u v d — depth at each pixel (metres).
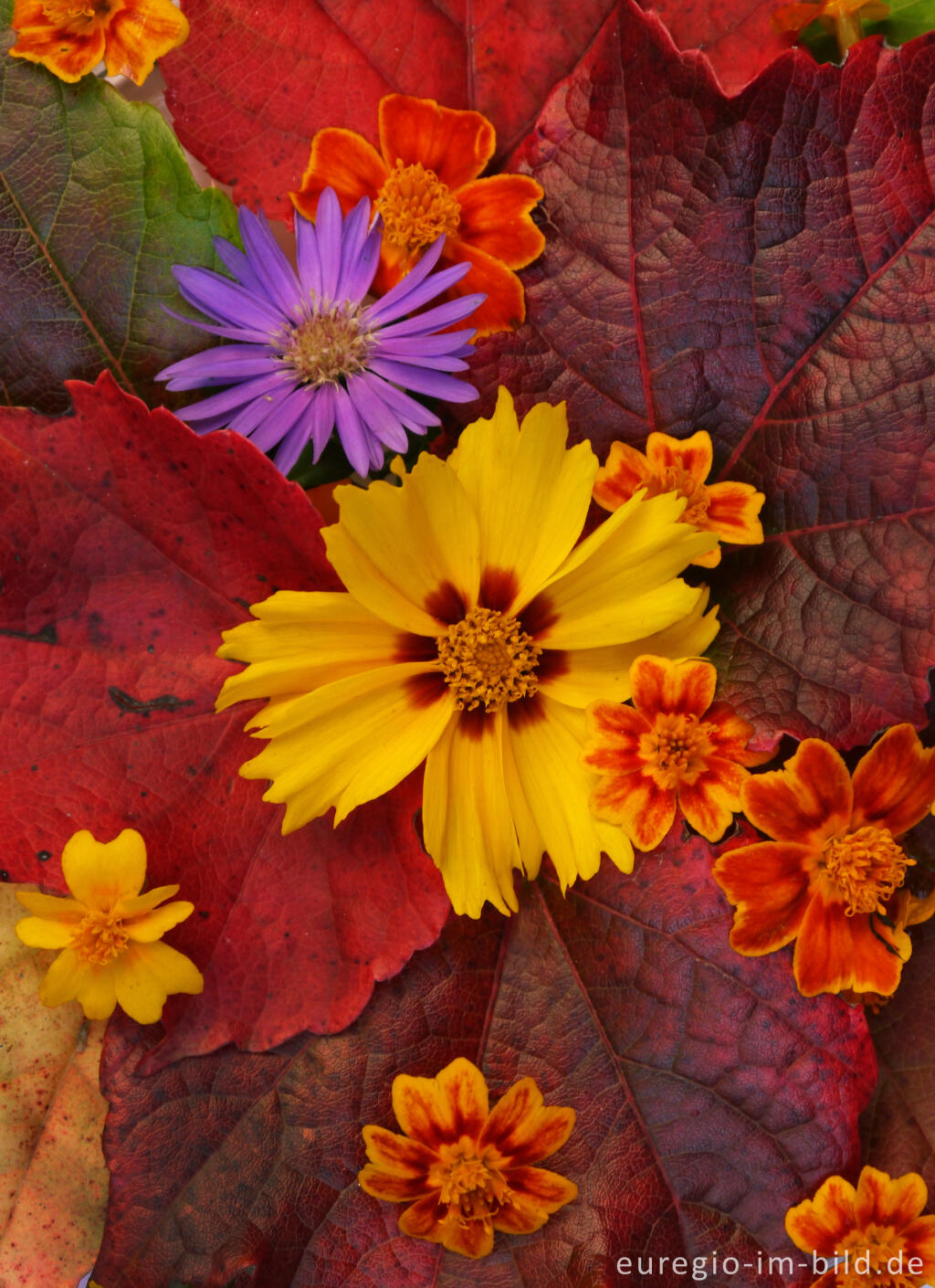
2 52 0.34
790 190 0.34
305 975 0.34
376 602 0.32
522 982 0.35
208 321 0.34
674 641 0.33
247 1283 0.34
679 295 0.34
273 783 0.32
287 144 0.35
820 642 0.34
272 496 0.33
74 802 0.34
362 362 0.34
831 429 0.34
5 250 0.34
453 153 0.35
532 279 0.34
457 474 0.33
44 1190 0.35
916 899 0.35
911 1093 0.35
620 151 0.34
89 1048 0.35
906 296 0.34
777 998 0.34
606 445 0.34
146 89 0.35
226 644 0.32
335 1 0.34
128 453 0.33
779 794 0.33
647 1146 0.34
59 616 0.34
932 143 0.34
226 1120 0.34
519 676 0.33
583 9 0.35
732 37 0.35
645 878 0.34
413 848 0.34
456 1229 0.34
